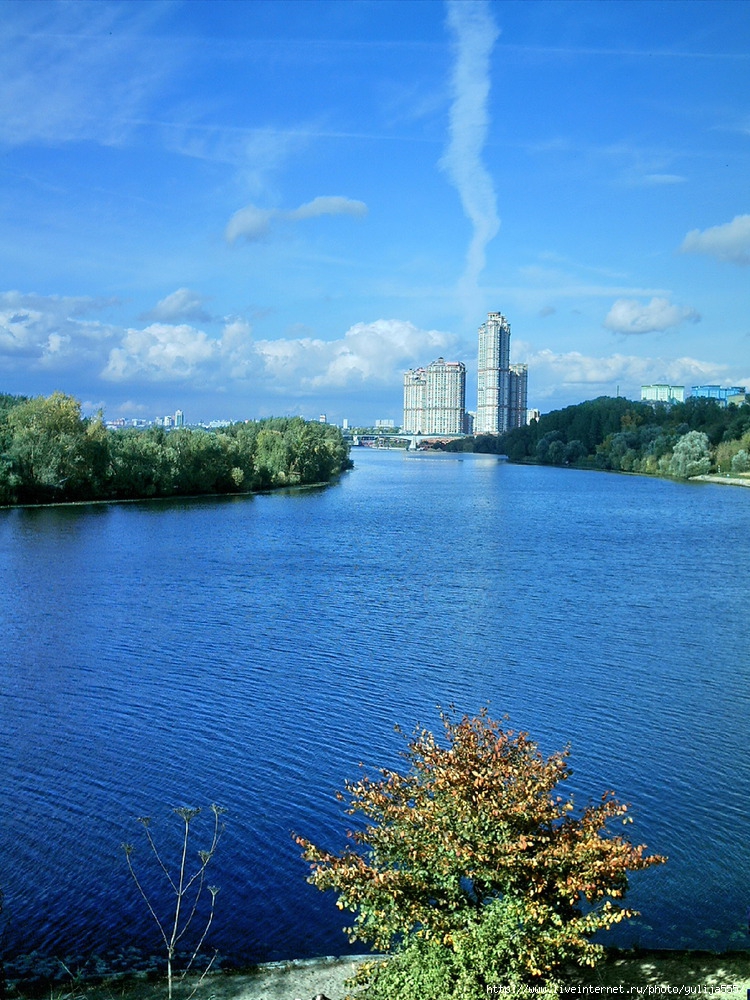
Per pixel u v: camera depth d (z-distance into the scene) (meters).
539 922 13.80
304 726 34.06
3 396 149.00
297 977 18.45
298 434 177.88
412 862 14.70
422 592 60.47
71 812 26.78
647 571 69.75
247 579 64.88
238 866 23.92
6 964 19.30
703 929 20.91
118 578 64.56
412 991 13.90
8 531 91.56
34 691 37.88
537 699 37.50
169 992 17.41
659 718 35.25
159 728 33.72
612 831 25.88
